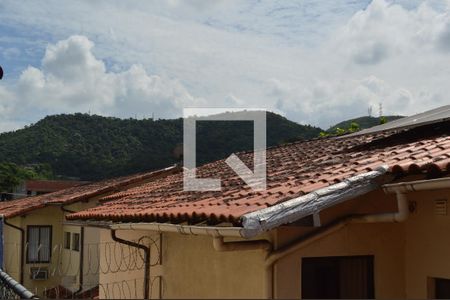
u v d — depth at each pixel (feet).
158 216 24.09
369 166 21.50
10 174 155.74
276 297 19.44
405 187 18.81
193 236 25.21
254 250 20.12
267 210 17.98
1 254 30.40
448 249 20.15
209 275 23.54
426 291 20.94
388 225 21.85
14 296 20.61
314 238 19.85
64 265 75.00
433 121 27.53
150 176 69.05
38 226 76.79
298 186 21.75
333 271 21.03
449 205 20.18
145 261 30.48
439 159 19.61
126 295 34.24
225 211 19.81
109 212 32.89
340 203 20.15
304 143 48.03
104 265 39.70
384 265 21.59
